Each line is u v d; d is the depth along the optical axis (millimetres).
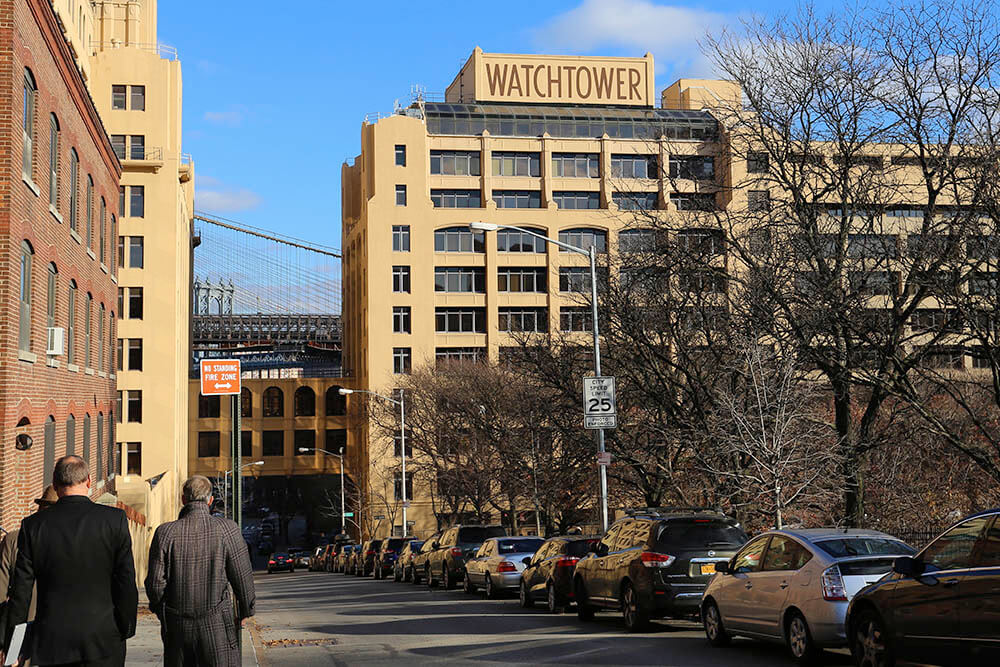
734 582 14109
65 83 25656
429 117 92000
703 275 27219
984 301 22109
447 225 89625
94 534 7176
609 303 29609
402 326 88250
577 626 18312
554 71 97250
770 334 24297
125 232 71688
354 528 92438
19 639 7582
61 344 23875
